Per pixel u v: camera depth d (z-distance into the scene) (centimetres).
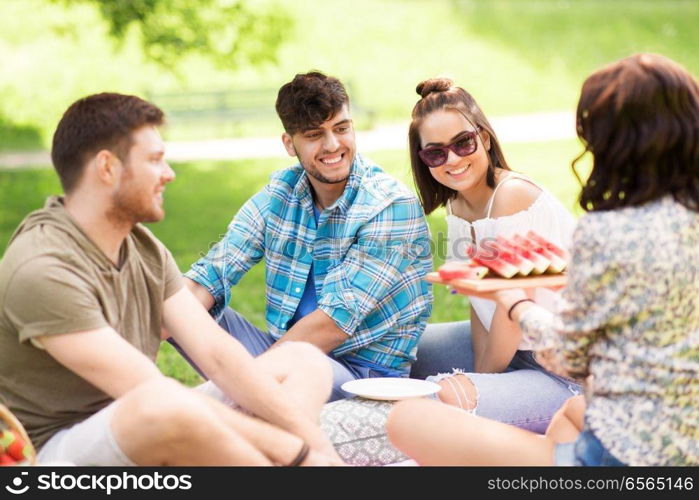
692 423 313
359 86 2525
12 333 354
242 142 1934
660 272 309
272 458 350
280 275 508
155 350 394
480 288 349
